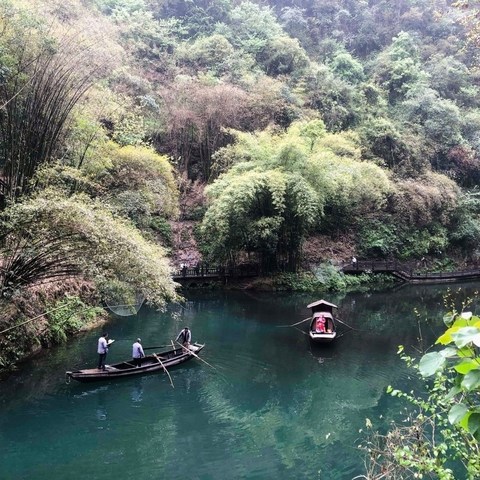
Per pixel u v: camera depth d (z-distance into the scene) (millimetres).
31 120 12148
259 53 37844
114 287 11867
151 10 39281
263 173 23062
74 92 14695
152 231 25750
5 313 11875
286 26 45812
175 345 15016
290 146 23984
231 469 8156
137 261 10367
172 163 27938
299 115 31172
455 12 47250
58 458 8359
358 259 30500
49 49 12266
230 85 30438
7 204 11055
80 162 14891
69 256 11039
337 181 24594
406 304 23375
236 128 29719
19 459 8281
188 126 28734
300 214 23047
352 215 31828
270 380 12578
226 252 25297
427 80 40594
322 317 16312
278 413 10617
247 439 9336
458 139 35875
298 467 8234
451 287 28234
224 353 14555
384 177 26734
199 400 11148
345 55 40875
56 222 9727
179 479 7781
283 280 25453
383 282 28750
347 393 11773
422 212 31156
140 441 9102
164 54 33312
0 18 11688
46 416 9961
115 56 20844
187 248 26781
